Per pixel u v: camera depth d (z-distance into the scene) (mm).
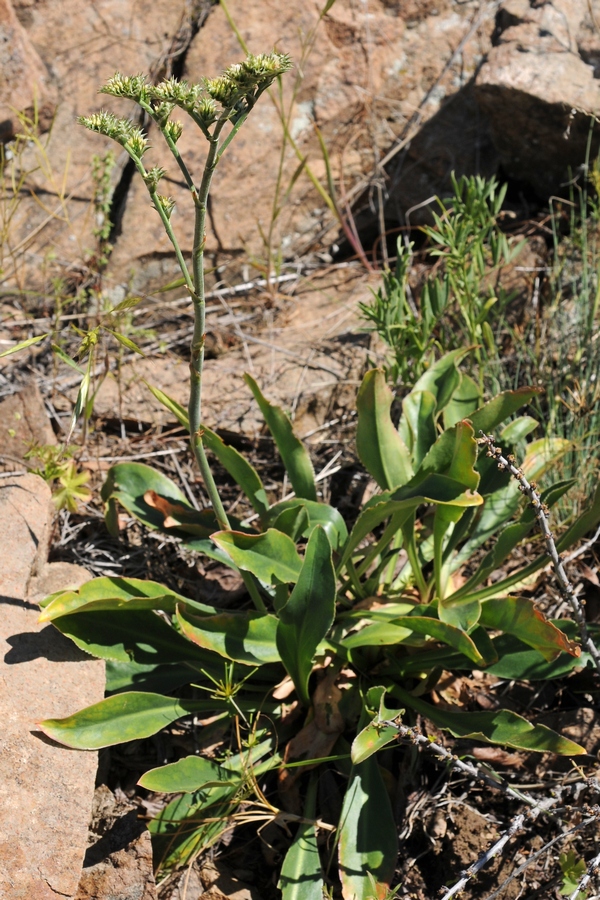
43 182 3658
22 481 2592
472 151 3887
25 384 3293
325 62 3799
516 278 3461
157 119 1593
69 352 3441
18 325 3523
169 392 3260
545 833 2221
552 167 3738
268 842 2264
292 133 3773
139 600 2162
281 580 2201
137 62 3793
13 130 3600
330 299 3715
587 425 2984
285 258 3875
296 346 3447
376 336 3365
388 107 3879
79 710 2049
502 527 2760
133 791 2344
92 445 3182
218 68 3771
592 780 1948
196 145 3688
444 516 2252
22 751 1980
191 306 3646
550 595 2719
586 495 2820
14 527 2451
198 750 2365
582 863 1941
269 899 2199
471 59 3877
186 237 3643
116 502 2684
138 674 2344
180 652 2387
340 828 2037
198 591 2795
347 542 2346
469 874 1792
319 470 3131
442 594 2537
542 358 3217
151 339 3516
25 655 2168
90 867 2031
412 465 2559
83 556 2854
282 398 3213
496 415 2406
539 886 2123
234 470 2510
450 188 3916
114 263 3590
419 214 3963
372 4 3826
